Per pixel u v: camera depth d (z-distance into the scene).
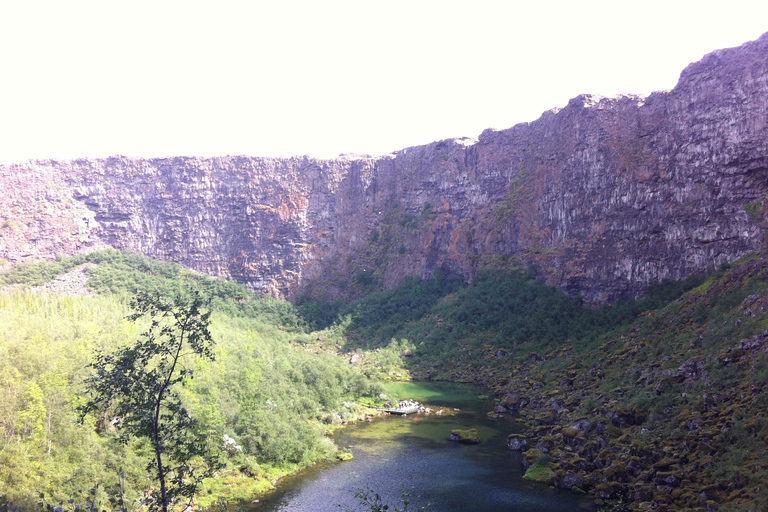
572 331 127.00
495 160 188.50
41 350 68.69
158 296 36.66
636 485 58.50
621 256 133.25
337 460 76.19
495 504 61.03
